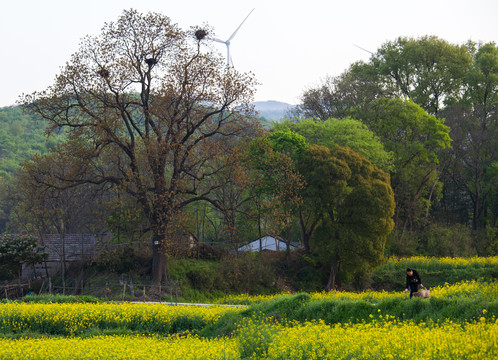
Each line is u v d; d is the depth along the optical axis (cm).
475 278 6103
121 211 5928
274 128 7794
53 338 3028
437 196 9238
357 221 5969
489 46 9975
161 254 5350
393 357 1572
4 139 16462
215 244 7325
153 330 3256
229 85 5425
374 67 10112
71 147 5150
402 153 7988
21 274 6006
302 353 1800
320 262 6494
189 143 5512
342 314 2728
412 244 7781
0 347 2402
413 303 2566
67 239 6206
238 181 5481
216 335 3000
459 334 1739
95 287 5288
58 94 5128
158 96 5316
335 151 6156
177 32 5300
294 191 5994
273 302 3122
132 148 5350
